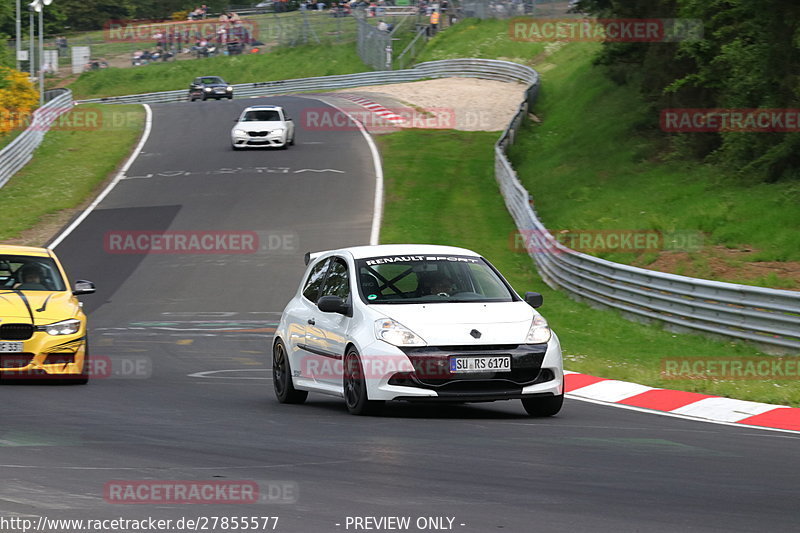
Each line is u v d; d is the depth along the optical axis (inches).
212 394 1717.5
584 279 3238.2
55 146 6560.0
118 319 3043.8
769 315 2359.7
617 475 1014.4
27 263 1963.6
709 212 3841.0
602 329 2751.0
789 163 4104.3
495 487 948.0
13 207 4918.8
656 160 5236.2
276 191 5251.0
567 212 4630.9
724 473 1039.0
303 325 1601.9
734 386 1781.5
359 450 1141.7
